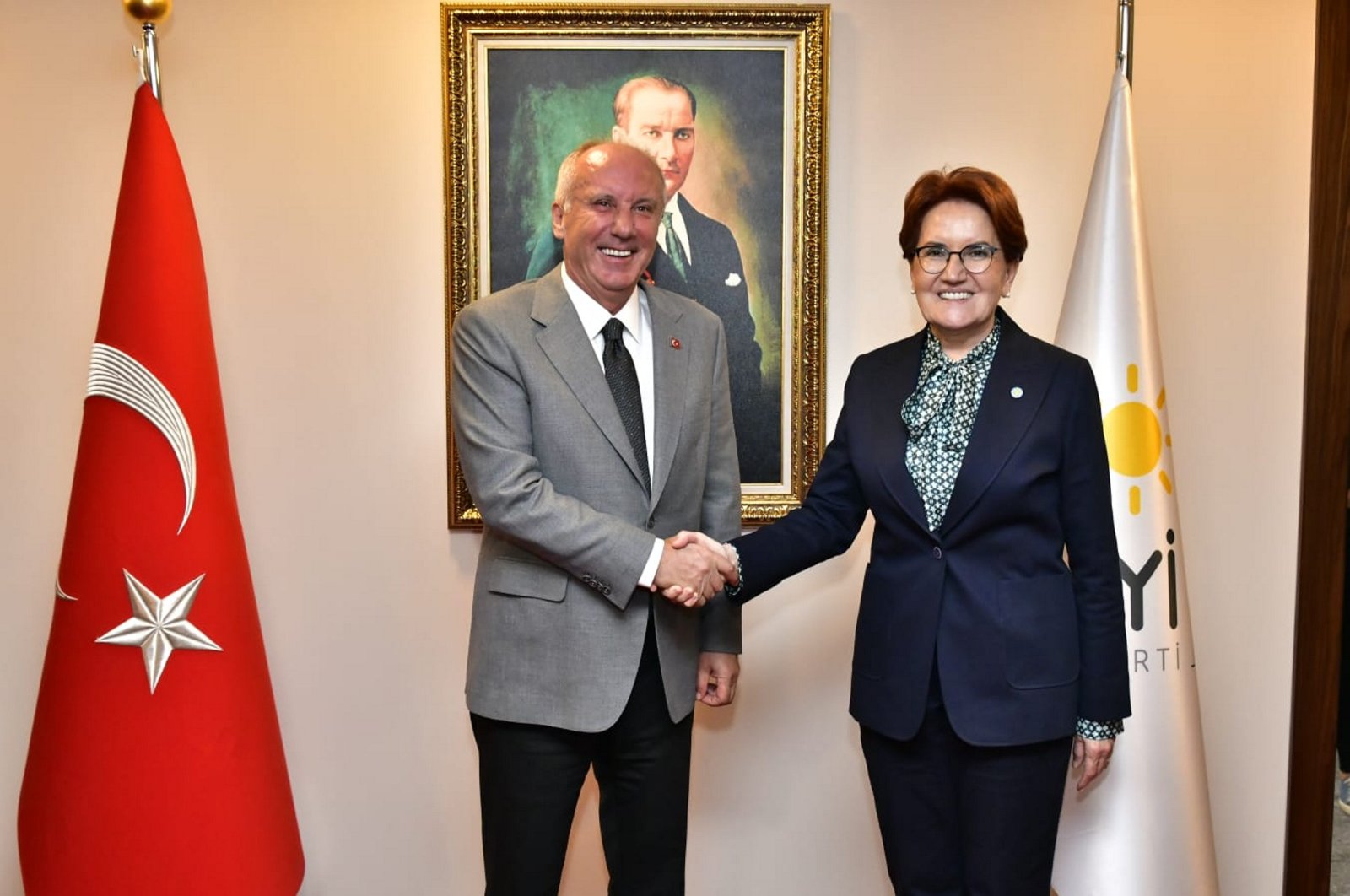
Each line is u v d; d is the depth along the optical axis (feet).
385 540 7.82
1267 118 7.80
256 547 7.80
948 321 5.72
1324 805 8.06
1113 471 6.91
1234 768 8.14
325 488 7.79
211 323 7.13
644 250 6.18
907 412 5.86
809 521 6.34
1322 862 8.09
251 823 6.63
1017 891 5.64
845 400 6.33
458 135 7.51
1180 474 8.00
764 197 7.66
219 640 6.58
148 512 6.44
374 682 7.90
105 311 6.49
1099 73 7.72
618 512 6.06
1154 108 7.81
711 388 6.60
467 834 8.00
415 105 7.63
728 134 7.63
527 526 5.86
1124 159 7.02
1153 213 7.86
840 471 6.34
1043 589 5.63
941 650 5.63
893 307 7.82
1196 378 7.95
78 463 6.53
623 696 5.98
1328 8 7.61
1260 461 8.00
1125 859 6.77
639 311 6.54
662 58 7.58
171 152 6.63
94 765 6.39
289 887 6.84
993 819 5.61
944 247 5.68
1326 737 8.00
